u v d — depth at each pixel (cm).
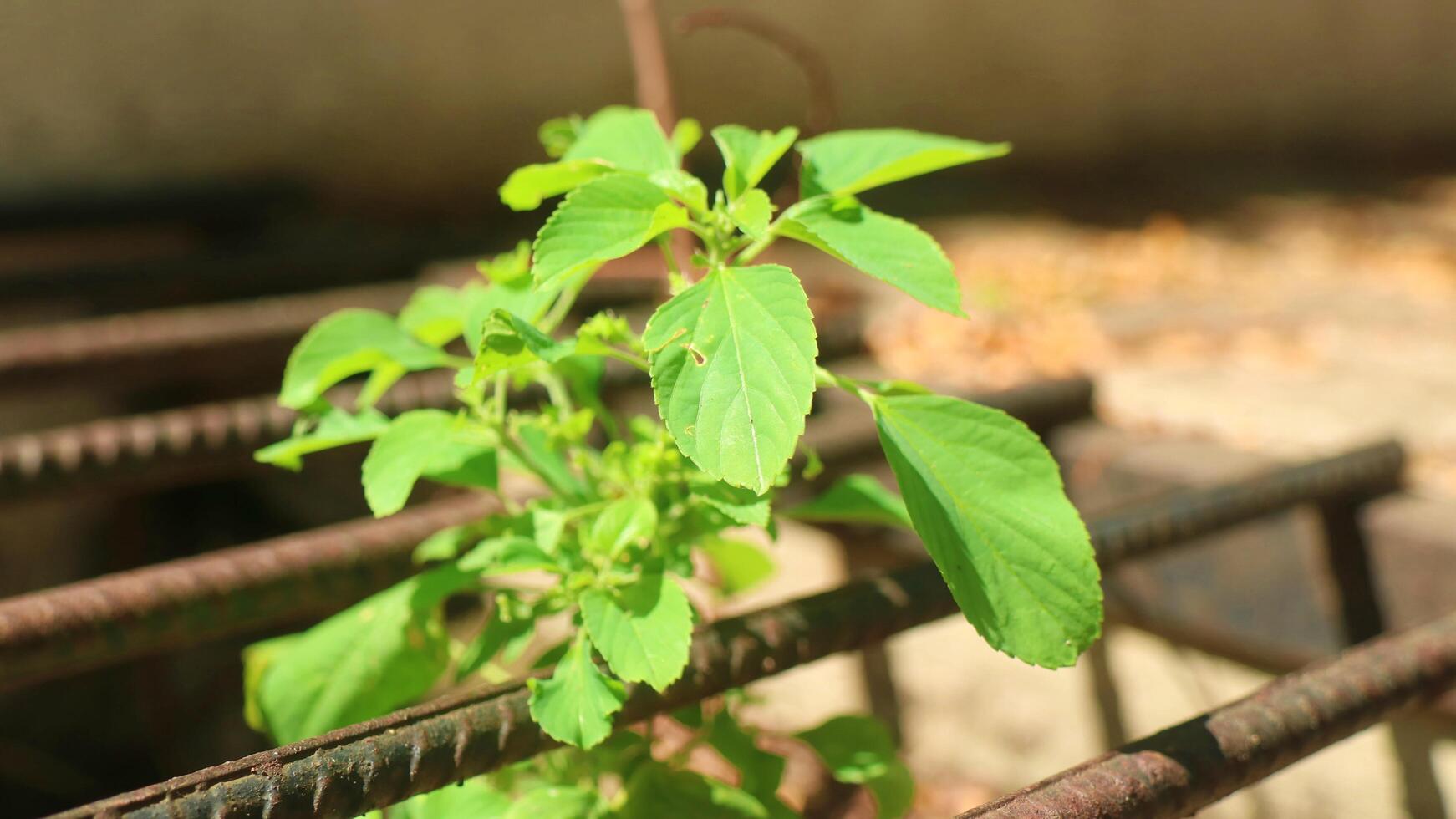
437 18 221
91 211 190
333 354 65
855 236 60
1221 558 93
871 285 162
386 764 56
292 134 218
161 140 204
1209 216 228
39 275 160
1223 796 60
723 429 56
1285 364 126
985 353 134
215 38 203
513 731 58
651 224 59
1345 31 317
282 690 65
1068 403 112
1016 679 111
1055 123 296
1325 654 87
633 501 62
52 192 194
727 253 60
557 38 234
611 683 58
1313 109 324
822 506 67
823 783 112
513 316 58
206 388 168
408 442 63
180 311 169
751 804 65
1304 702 62
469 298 68
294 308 122
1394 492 90
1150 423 111
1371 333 138
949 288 58
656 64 74
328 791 55
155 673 129
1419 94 329
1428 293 160
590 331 60
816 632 63
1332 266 181
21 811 144
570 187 64
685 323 57
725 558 75
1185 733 60
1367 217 223
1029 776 111
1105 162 303
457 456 64
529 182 63
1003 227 218
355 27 215
